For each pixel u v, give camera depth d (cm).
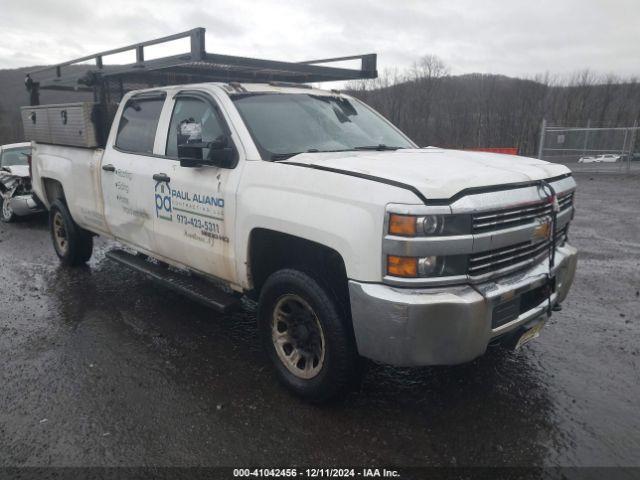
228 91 392
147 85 579
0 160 1044
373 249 271
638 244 779
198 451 287
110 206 502
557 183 345
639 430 305
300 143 375
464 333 270
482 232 277
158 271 454
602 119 6053
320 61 582
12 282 588
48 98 716
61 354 405
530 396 342
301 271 321
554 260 338
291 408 329
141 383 361
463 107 6228
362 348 285
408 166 306
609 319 473
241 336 441
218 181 365
